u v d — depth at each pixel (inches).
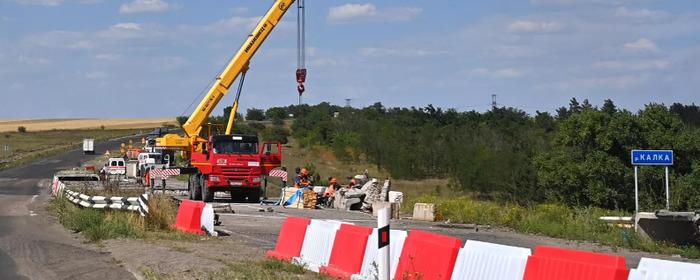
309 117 3663.9
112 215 866.1
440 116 3447.3
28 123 6875.0
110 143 4980.3
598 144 1861.5
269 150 1395.2
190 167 1485.0
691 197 1672.0
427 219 1040.2
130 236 754.8
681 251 744.3
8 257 629.3
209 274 498.3
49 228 879.1
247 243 714.8
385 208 385.1
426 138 2738.7
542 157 1936.5
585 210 975.0
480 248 375.9
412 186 2432.3
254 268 523.5
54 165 3235.7
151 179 1503.4
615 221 892.6
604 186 1777.8
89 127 6510.8
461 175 2277.3
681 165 1834.4
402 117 3422.7
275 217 1041.5
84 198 1051.9
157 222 829.8
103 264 583.8
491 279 362.3
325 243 521.3
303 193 1278.3
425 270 413.1
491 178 2177.7
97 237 744.3
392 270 442.6
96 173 2336.4
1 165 3152.1
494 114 3348.9
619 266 300.0
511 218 971.9
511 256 352.8
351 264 483.2
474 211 1034.1
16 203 1366.9
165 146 1512.1
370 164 2874.0
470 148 2436.0
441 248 404.2
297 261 539.5
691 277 271.0
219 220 957.8
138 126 6619.1
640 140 1846.7
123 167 2448.3
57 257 627.5
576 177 1817.2
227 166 1366.9
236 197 1459.2
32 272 554.3
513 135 2608.3
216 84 1525.6
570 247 756.6
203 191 1408.7
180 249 649.0
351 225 500.1
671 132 1847.9
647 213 822.5
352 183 1391.5
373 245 468.4
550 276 327.0
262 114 4576.8
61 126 6584.6
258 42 1536.7
